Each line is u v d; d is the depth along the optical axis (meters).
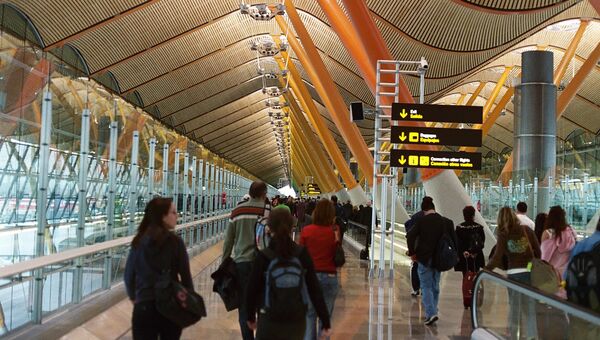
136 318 4.92
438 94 33.34
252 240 7.09
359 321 9.51
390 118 14.65
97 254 10.24
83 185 10.63
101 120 15.72
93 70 25.02
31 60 14.41
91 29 21.06
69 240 12.43
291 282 4.82
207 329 8.77
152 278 4.93
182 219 21.22
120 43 24.70
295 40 33.25
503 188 21.38
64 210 12.38
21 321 7.48
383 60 15.53
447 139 14.01
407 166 14.12
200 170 24.39
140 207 15.98
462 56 27.11
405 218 32.19
